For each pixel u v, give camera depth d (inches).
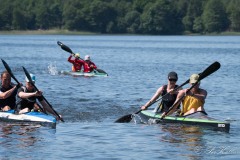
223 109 2127.2
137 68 4165.8
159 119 1775.3
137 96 2492.6
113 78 3336.6
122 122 1806.1
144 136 1579.7
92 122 1802.4
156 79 3297.2
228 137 1577.3
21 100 1770.4
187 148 1437.0
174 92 1802.4
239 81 3221.0
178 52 6771.7
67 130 1652.3
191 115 1754.4
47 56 5684.1
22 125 1701.5
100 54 6200.8
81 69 3563.0
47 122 1691.7
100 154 1366.9
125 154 1370.6
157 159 1327.5
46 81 3097.9
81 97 2420.0
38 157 1330.0
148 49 7490.2
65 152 1381.6
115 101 2313.0
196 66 4448.8
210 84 3051.2
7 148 1411.2
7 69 1791.3
